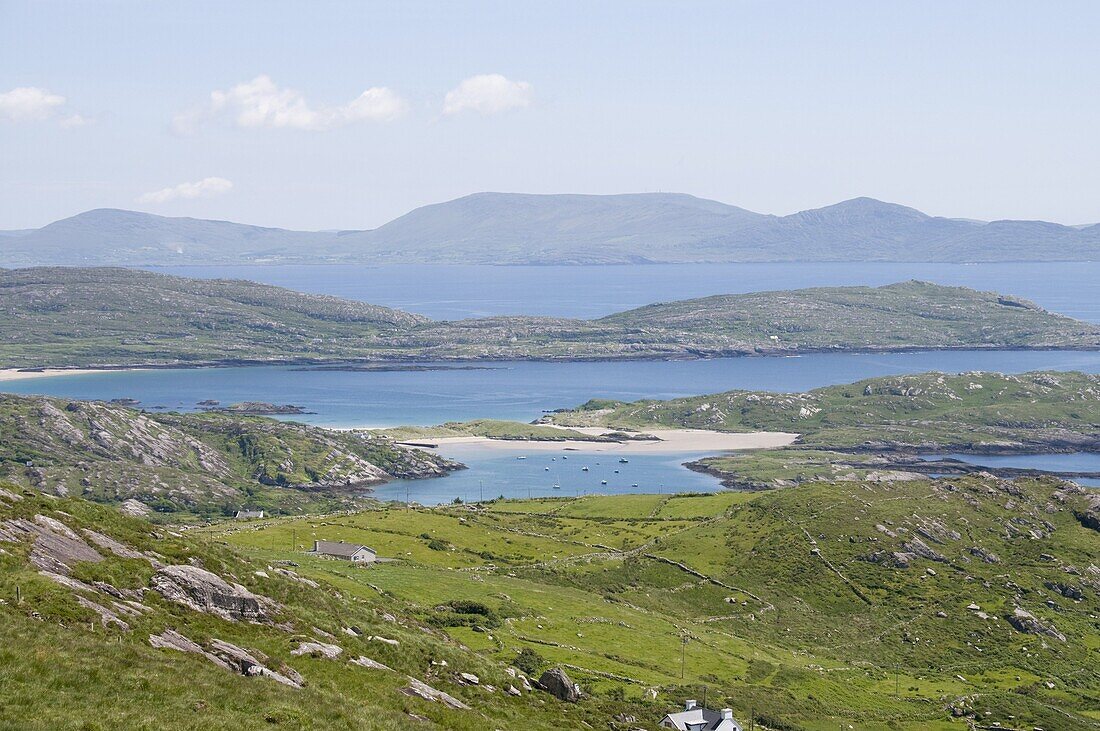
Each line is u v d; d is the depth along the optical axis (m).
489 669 103.50
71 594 69.25
